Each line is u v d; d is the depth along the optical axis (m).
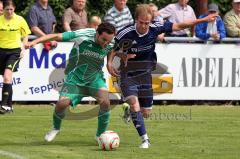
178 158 21.02
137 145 23.56
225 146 23.42
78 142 24.14
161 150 22.44
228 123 29.39
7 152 21.83
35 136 25.31
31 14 33.66
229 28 36.06
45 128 27.25
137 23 22.92
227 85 35.81
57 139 24.73
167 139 24.86
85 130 26.98
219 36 35.34
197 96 35.66
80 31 23.11
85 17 33.94
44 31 33.94
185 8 35.41
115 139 22.52
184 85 35.47
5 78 31.42
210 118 30.91
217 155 21.59
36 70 34.12
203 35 35.19
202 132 26.72
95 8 44.06
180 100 35.69
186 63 35.38
